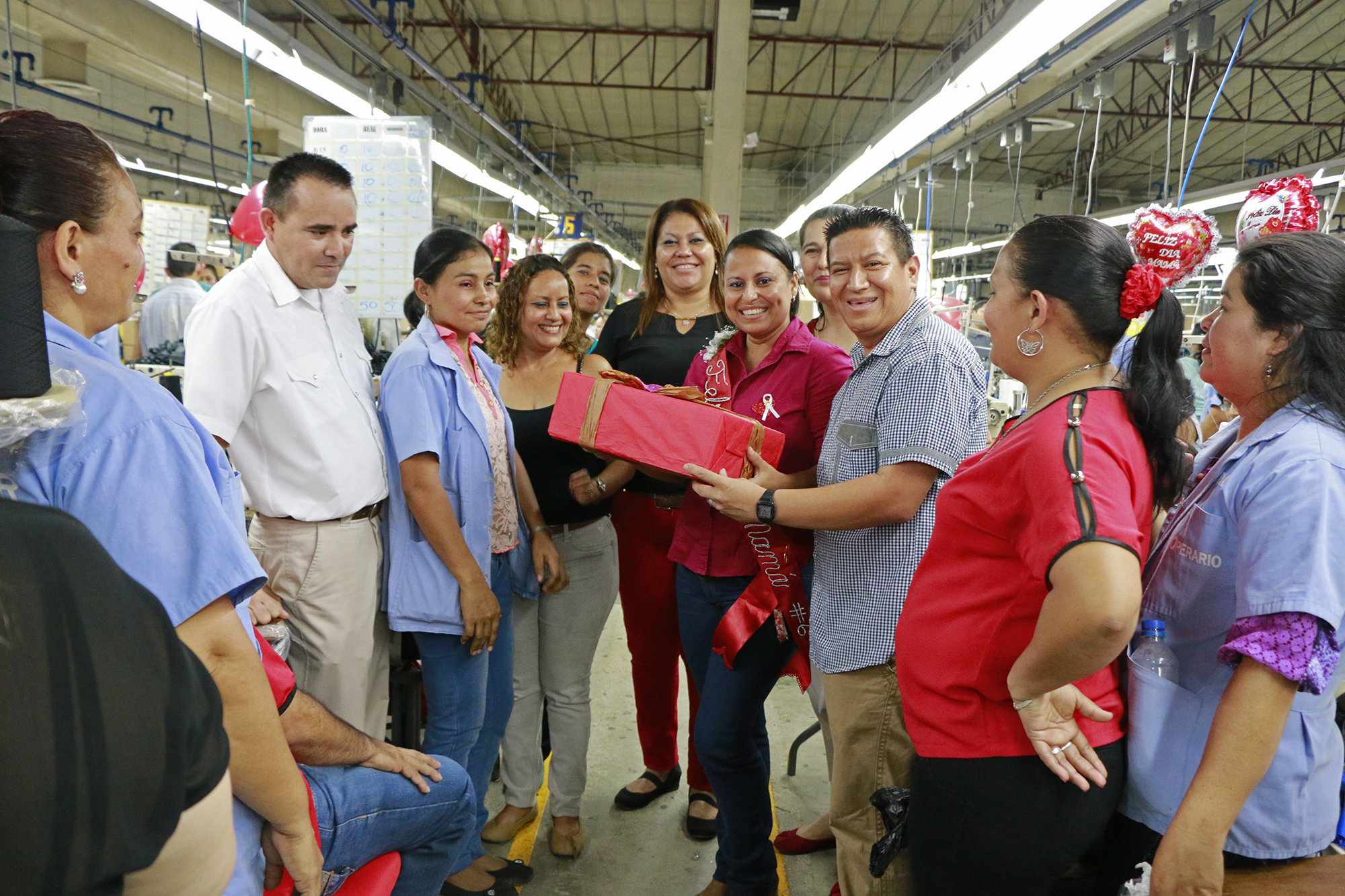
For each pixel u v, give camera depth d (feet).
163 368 10.80
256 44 11.28
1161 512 4.03
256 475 5.47
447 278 6.09
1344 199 17.01
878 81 41.78
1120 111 32.32
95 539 1.72
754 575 6.24
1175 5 10.59
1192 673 3.55
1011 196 43.68
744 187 68.85
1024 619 3.62
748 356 6.61
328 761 3.99
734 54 29.71
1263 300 3.39
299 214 5.38
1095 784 3.56
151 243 13.70
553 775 7.24
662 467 5.53
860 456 5.17
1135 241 3.99
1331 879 3.37
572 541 7.22
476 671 6.15
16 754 1.38
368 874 4.15
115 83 22.57
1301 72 29.91
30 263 2.13
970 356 5.11
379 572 6.07
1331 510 3.09
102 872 1.46
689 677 7.46
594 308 9.96
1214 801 3.14
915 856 4.09
